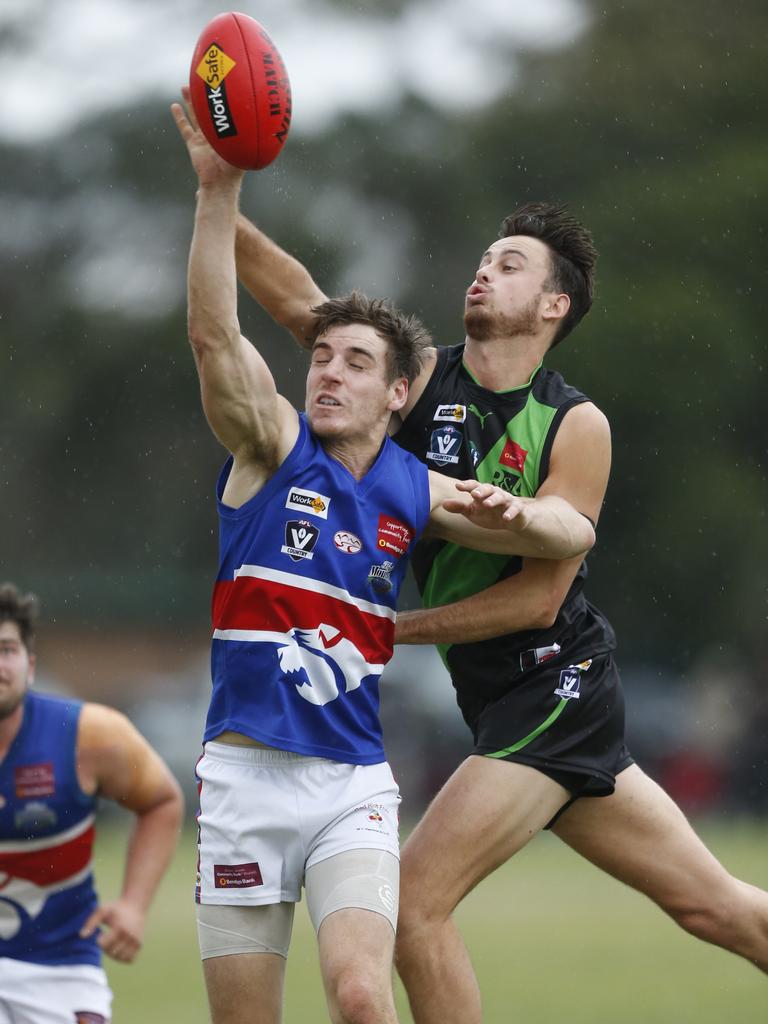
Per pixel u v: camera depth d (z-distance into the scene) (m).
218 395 16.77
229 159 16.94
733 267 101.12
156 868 19.78
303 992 32.41
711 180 103.31
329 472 17.55
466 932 41.56
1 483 106.75
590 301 20.44
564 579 19.28
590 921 44.03
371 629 17.67
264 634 17.14
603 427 19.56
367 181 112.56
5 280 114.12
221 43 17.03
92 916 19.52
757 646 95.75
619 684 20.45
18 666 19.69
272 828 16.92
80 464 107.25
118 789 19.98
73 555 105.75
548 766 19.44
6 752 19.77
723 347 97.31
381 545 17.73
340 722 17.36
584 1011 29.12
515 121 110.19
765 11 112.06
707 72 108.62
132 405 107.94
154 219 116.75
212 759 17.33
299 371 97.44
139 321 110.56
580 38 113.62
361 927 16.25
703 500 95.75
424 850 18.94
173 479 107.31
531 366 19.92
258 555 17.28
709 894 20.55
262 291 20.70
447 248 110.94
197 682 82.38
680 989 32.06
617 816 20.36
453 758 75.31
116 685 90.25
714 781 77.31
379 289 109.88
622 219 101.88
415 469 18.31
